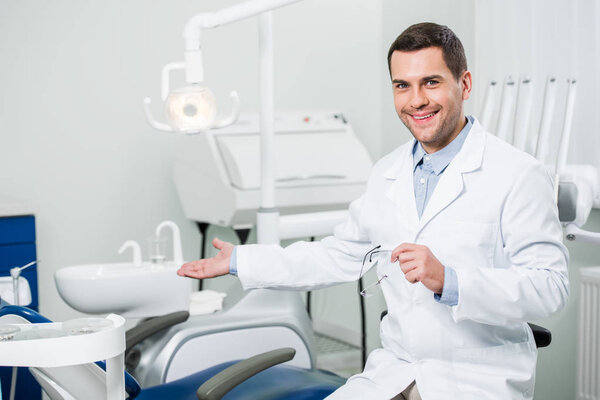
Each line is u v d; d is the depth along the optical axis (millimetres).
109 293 2436
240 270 1925
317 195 3510
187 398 2041
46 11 3604
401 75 1617
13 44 3559
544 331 1813
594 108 2580
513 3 2861
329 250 1960
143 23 3795
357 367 3834
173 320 2395
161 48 3846
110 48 3734
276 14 4070
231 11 2010
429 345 1675
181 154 3697
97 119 3734
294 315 2732
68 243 3719
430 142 1656
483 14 3008
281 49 4102
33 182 3635
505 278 1495
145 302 2500
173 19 3861
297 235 2691
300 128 3771
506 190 1614
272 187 2572
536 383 2863
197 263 1960
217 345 2586
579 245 2693
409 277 1479
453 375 1649
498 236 1636
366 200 1883
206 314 2664
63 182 3691
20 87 3582
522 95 2482
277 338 2686
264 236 2570
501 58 2934
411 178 1755
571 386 2742
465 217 1644
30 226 3137
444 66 1599
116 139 3779
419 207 1739
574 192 2344
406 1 3707
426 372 1665
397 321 1743
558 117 2646
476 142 1687
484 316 1512
